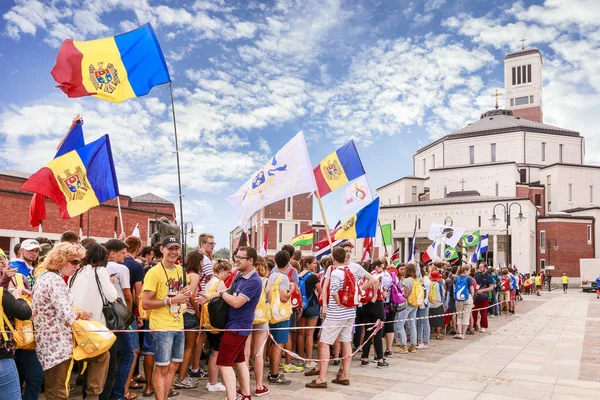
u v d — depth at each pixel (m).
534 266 62.75
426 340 12.62
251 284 6.52
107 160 8.12
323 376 8.03
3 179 32.03
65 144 8.07
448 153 80.62
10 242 27.89
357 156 13.01
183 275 6.44
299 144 9.62
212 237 8.90
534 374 9.35
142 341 8.26
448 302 15.34
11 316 4.83
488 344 13.26
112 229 34.94
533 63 90.62
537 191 72.06
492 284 16.08
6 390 4.59
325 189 12.77
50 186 7.64
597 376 9.24
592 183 72.19
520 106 90.94
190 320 7.88
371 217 11.64
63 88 7.84
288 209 63.09
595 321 19.77
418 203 66.12
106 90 7.97
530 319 20.59
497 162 72.00
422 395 7.66
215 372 7.66
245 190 10.08
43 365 5.22
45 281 5.24
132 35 8.11
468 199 63.00
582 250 62.78
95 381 5.66
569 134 77.06
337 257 8.30
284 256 8.49
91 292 5.98
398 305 11.10
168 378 6.39
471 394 7.79
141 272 7.52
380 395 7.60
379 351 9.72
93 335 5.40
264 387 7.58
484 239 26.25
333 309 8.13
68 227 31.44
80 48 7.90
